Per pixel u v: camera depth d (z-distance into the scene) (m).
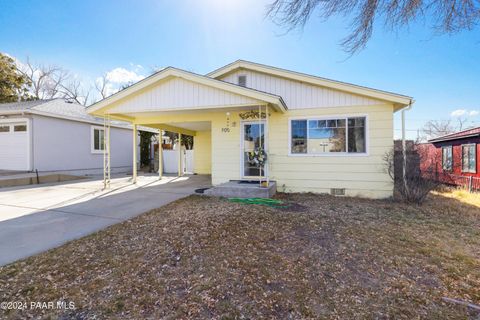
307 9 3.85
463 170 11.07
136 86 7.32
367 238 3.81
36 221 4.62
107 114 8.35
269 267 2.86
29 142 10.54
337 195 7.48
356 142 7.39
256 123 8.33
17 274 2.71
